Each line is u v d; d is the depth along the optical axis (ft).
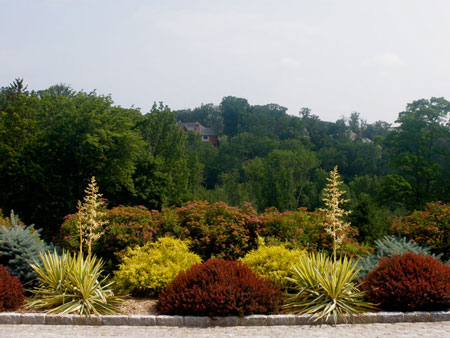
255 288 24.56
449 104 114.21
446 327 22.68
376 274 26.84
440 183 109.70
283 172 147.74
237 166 224.33
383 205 114.62
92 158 93.76
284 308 25.21
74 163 96.02
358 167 222.07
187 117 423.23
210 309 23.61
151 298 28.58
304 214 39.45
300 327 22.93
